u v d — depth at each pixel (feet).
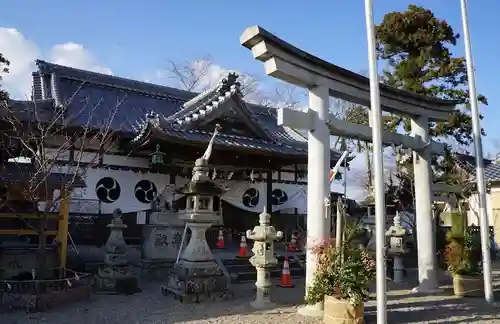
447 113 43.32
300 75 30.37
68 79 72.95
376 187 26.05
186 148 64.23
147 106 77.36
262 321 28.35
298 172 81.71
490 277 35.99
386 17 79.15
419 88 76.23
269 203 74.23
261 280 33.27
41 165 36.63
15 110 45.85
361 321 26.55
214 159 66.33
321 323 27.73
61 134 56.75
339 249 28.43
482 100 76.84
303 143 81.35
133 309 31.50
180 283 35.22
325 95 31.86
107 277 37.55
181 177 68.39
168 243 45.75
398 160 77.46
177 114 68.59
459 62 75.15
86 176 60.34
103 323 27.58
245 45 29.09
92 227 57.93
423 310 32.14
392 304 34.32
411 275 53.52
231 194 73.61
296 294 38.81
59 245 39.29
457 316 30.27
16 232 38.11
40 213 34.45
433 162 82.28
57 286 32.86
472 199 80.79
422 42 77.30
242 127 70.64
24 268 38.09
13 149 44.42
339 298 26.99
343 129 32.89
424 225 40.16
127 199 64.28
